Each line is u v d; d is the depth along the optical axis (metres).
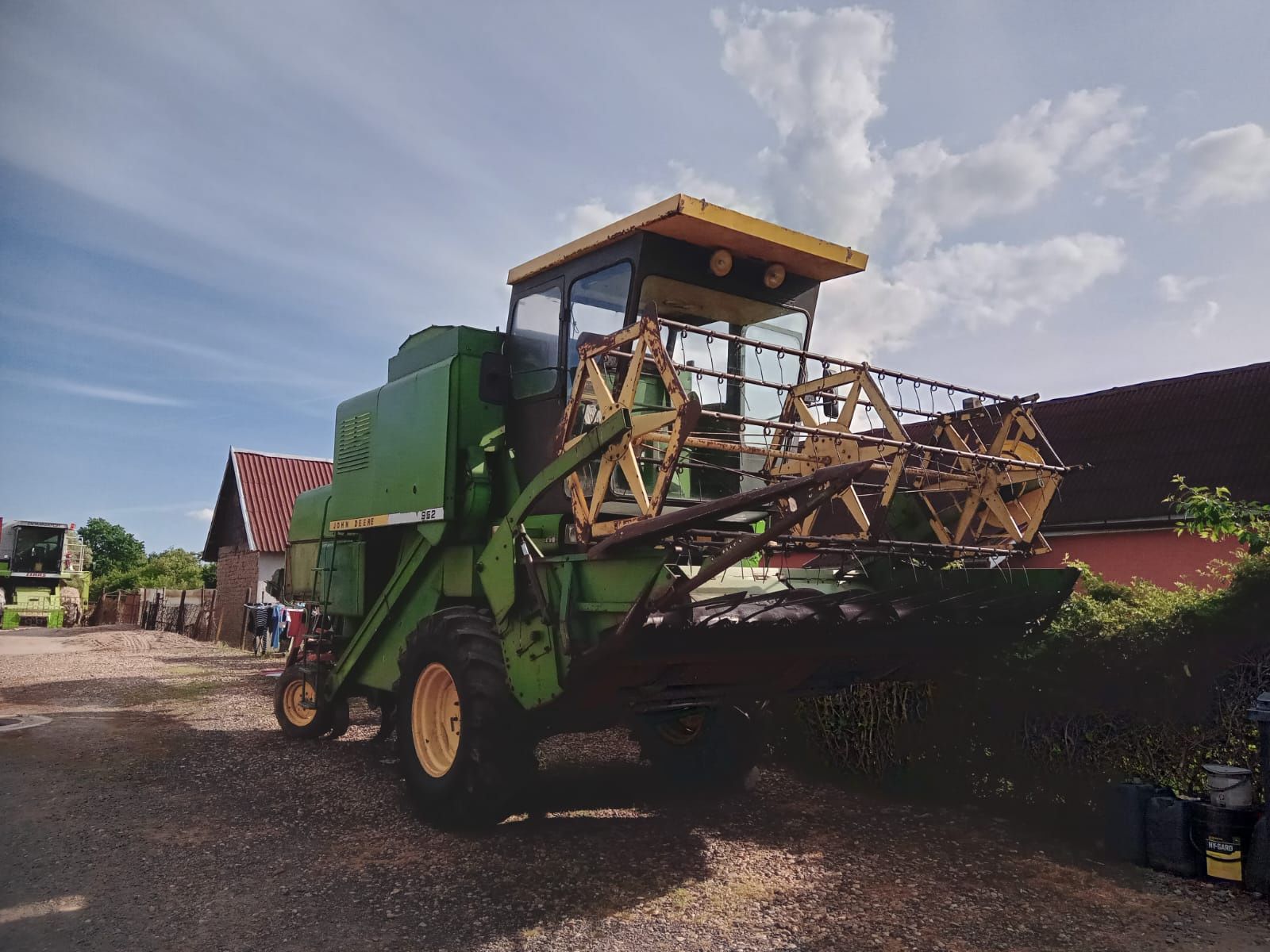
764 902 3.96
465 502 5.64
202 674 13.44
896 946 3.50
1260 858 4.02
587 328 5.30
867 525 4.74
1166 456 11.64
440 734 5.27
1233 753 4.40
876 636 4.76
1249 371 12.41
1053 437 13.26
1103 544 11.48
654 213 4.82
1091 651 4.94
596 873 4.32
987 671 5.41
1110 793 4.60
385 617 6.53
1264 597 4.41
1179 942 3.53
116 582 44.38
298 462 25.17
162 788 6.01
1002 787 5.40
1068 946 3.51
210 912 3.83
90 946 3.48
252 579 20.38
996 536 5.26
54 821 5.20
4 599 29.30
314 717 7.66
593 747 7.71
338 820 5.23
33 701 10.34
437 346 6.27
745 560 5.53
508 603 4.66
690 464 4.50
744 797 5.84
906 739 5.84
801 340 5.87
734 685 4.79
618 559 3.97
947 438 5.55
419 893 4.03
